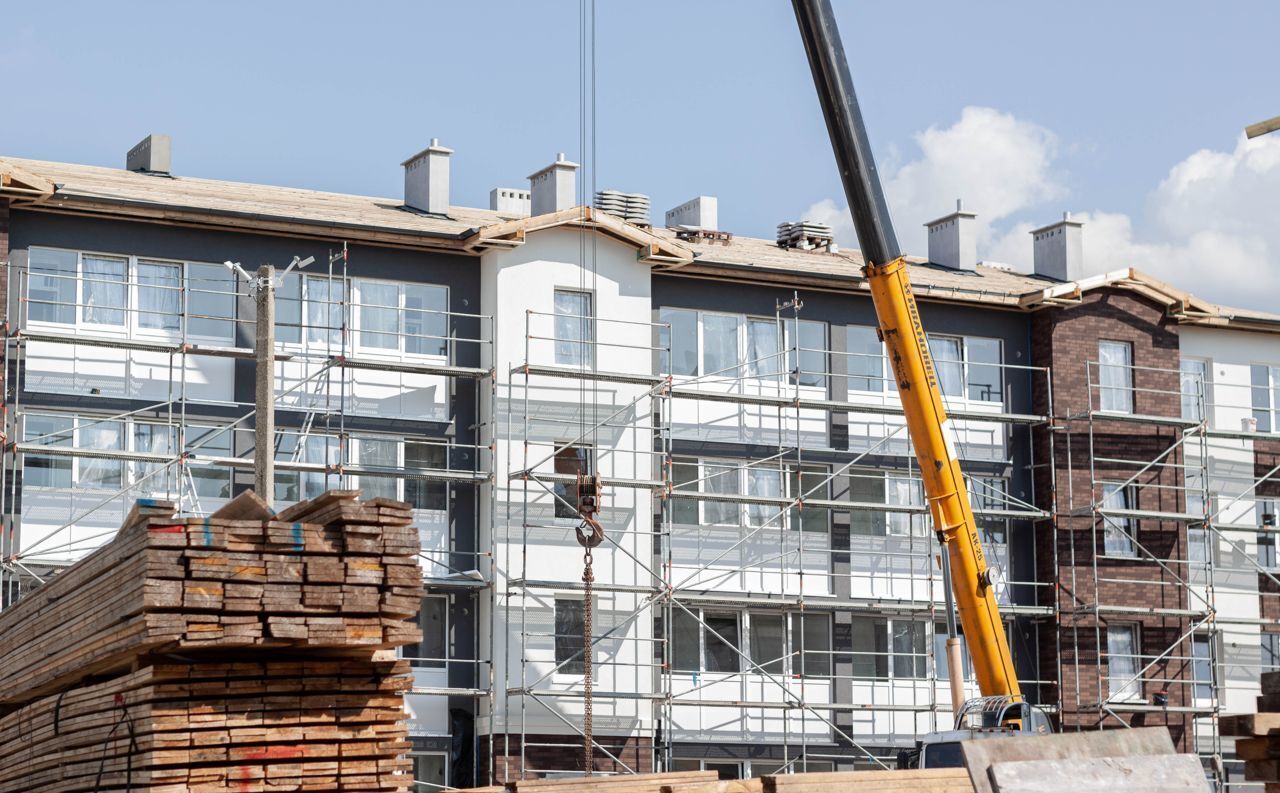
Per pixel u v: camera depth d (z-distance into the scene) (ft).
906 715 127.13
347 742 47.11
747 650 123.75
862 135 85.66
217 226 113.09
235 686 46.14
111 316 110.42
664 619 119.34
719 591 121.39
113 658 47.65
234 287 113.50
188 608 44.27
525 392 115.55
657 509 121.60
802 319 128.98
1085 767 30.76
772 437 126.82
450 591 116.26
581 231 121.08
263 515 46.60
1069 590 130.62
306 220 113.91
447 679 115.34
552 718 115.34
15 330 105.09
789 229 143.33
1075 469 132.46
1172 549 134.41
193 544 44.39
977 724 88.07
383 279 118.11
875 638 127.85
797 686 123.95
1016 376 135.03
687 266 123.75
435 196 127.54
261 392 83.82
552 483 118.01
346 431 115.14
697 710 121.19
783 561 121.90
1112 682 131.23
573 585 115.14
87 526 107.34
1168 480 135.44
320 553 45.78
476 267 120.47
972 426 133.08
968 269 146.20
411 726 113.50
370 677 47.67
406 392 117.50
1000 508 132.77
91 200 107.96
